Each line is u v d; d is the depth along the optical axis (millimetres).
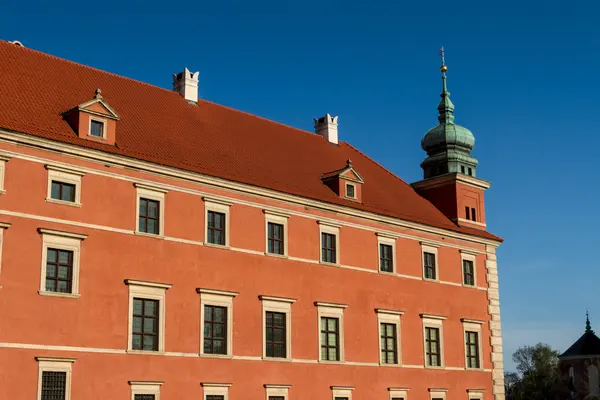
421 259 52188
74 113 37656
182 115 47406
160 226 38938
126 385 36156
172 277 38875
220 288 40656
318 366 44344
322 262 45938
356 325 46938
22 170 34531
